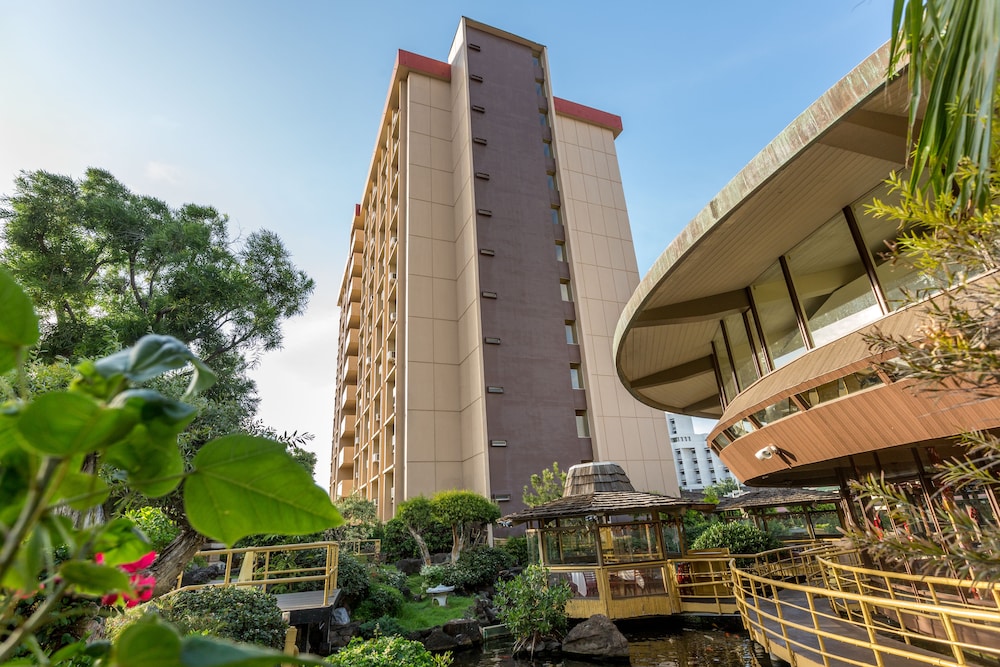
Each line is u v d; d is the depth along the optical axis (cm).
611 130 3238
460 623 1281
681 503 1384
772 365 1027
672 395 1638
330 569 959
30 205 1351
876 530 321
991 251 249
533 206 2697
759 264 996
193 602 740
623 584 1298
